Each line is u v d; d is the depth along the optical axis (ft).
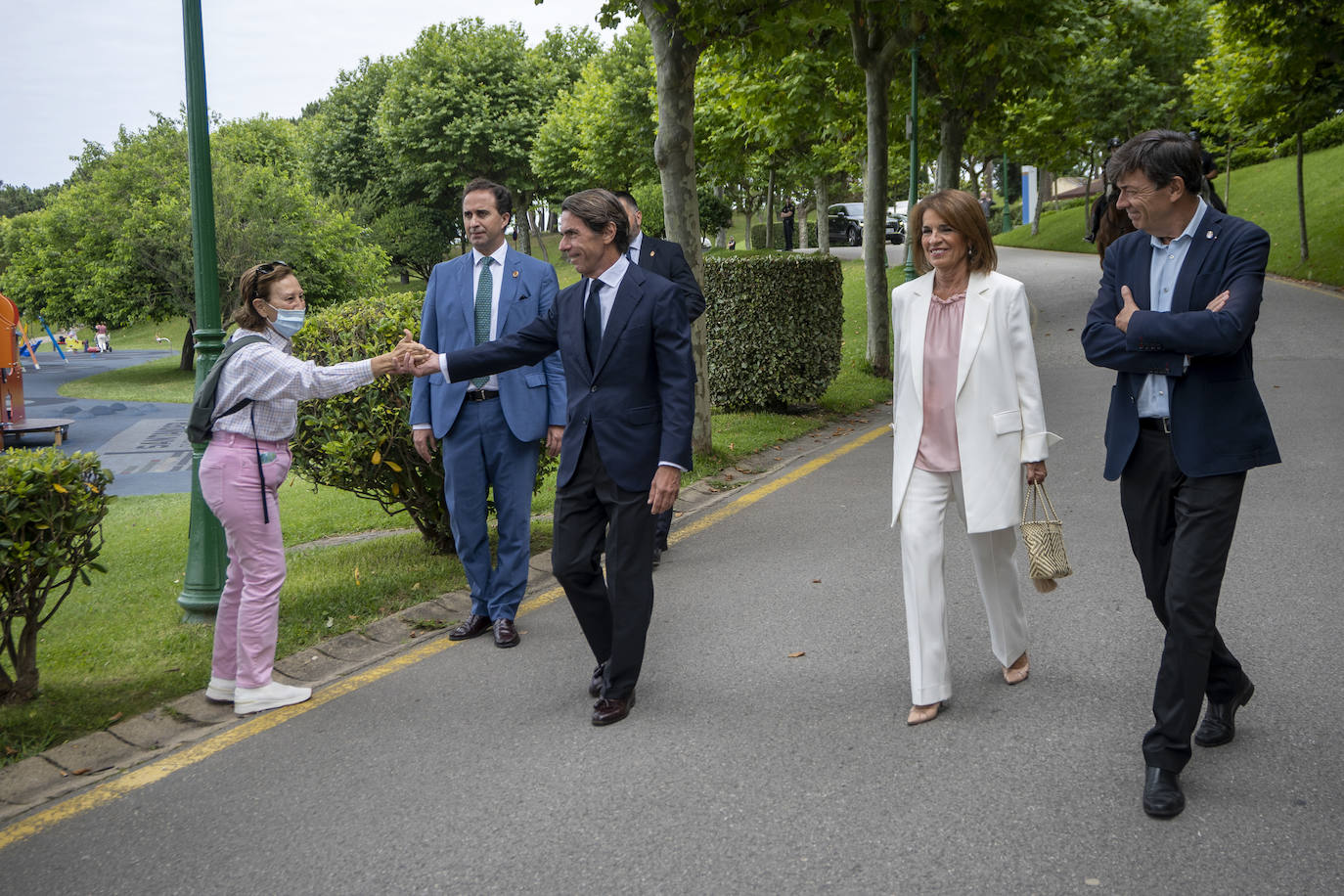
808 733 12.83
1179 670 10.53
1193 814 10.45
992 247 12.94
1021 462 12.87
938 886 9.45
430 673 15.76
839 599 17.95
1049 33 53.72
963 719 12.96
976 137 100.73
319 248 137.28
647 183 136.36
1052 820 10.48
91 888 10.23
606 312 13.78
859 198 192.54
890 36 47.09
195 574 19.22
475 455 16.98
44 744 13.60
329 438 20.20
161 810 11.78
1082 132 108.27
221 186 131.85
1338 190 93.09
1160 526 11.44
